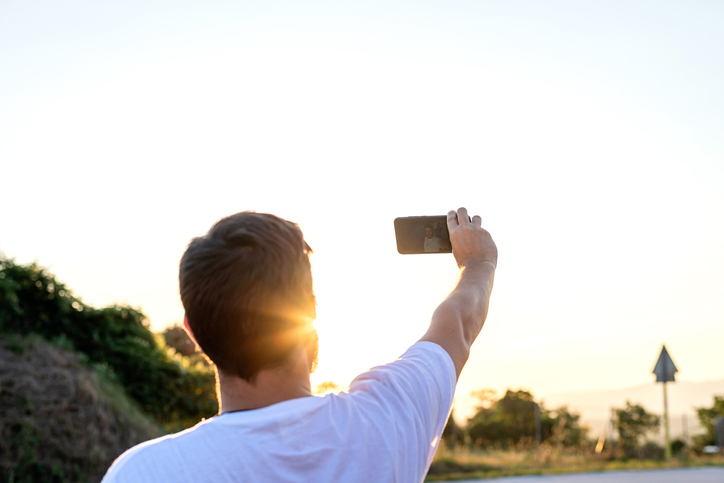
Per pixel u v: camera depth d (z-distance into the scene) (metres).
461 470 16.06
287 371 1.19
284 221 1.24
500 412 38.19
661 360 17.03
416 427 1.22
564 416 37.25
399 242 1.71
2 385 9.27
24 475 8.27
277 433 1.11
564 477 14.17
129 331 14.70
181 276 1.20
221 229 1.21
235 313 1.13
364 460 1.14
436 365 1.32
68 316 13.69
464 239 1.64
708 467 16.30
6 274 13.22
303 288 1.20
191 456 1.06
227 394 1.20
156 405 13.89
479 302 1.49
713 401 42.47
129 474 1.04
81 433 9.41
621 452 20.22
